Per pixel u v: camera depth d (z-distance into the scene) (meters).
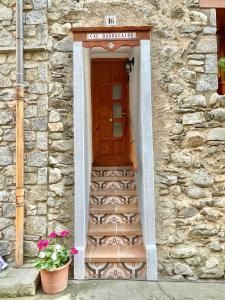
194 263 3.45
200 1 3.62
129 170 5.09
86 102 3.96
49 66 3.63
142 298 3.00
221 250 3.47
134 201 4.35
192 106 3.55
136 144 4.36
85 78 3.85
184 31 3.60
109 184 4.71
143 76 3.49
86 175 3.81
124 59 5.45
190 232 3.48
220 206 3.50
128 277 3.41
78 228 3.45
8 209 3.55
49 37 3.64
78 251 3.40
